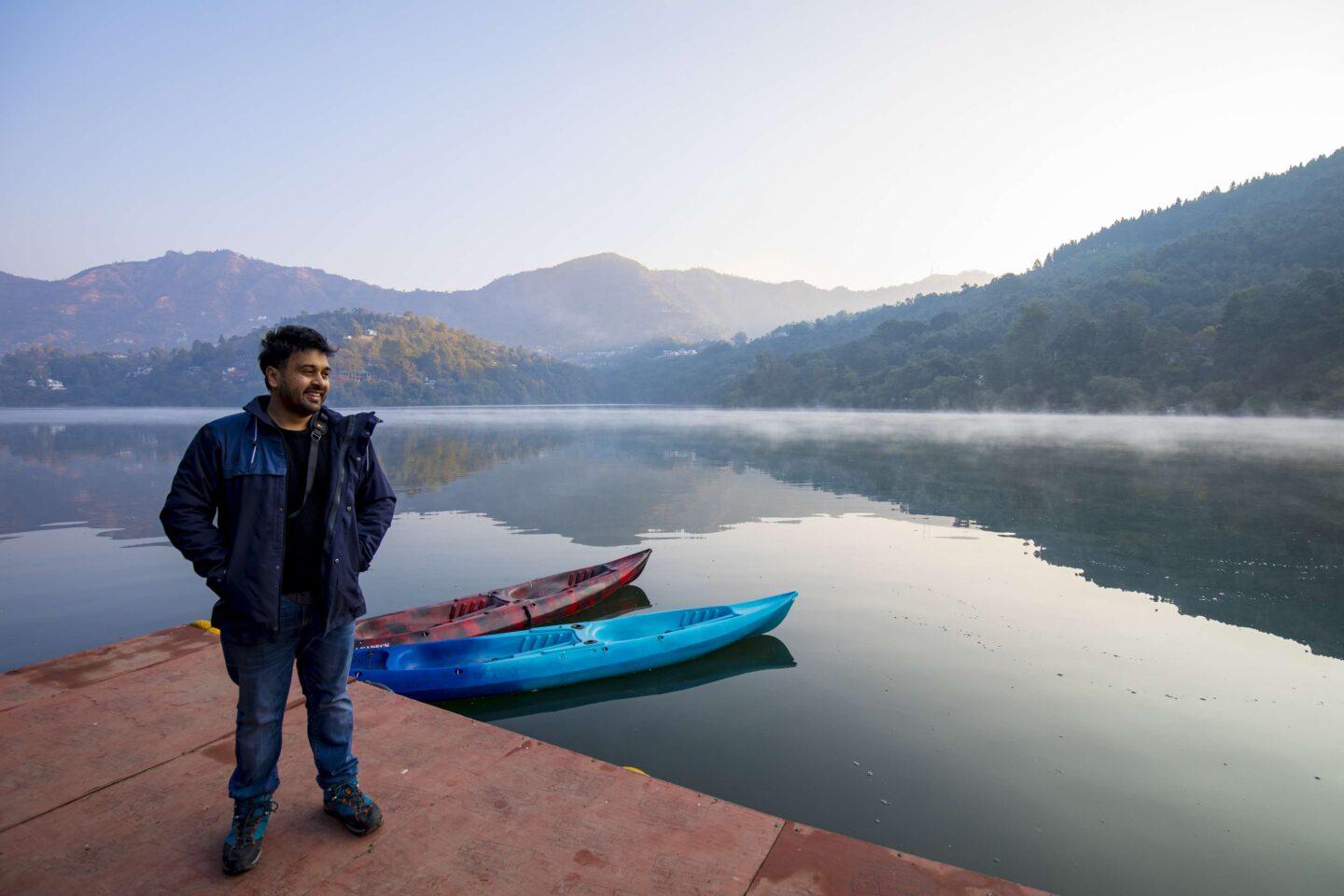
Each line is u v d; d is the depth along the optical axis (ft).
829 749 21.91
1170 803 19.16
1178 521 63.82
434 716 13.75
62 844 9.55
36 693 14.33
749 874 9.52
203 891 8.68
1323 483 89.20
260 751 9.05
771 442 169.78
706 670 28.30
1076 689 26.53
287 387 8.70
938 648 30.89
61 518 64.59
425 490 84.84
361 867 9.26
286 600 8.91
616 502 75.10
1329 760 21.50
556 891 8.98
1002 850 17.04
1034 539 55.21
